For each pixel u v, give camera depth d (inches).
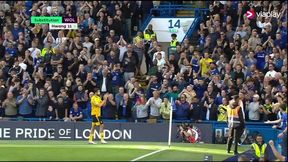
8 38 3036.4
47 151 2245.3
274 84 2672.2
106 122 2733.8
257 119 2647.6
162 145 2519.7
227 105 2581.2
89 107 2755.9
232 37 3002.0
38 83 2817.4
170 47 3097.9
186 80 2827.3
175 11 3447.3
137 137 2723.9
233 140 2422.5
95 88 2711.6
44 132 2758.4
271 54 2842.0
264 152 2166.6
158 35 3353.8
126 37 3253.0
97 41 2982.3
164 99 2723.9
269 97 2635.3
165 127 2709.2
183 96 2716.5
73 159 1999.3
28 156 2095.2
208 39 2972.4
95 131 2738.7
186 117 2716.5
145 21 3348.9
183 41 3102.9
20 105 2773.1
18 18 3181.6
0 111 2785.4
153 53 2994.6
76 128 2746.1
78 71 2871.6
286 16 3090.6
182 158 2030.0
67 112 2768.2
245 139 2625.5
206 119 2706.7
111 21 3164.4
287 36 2952.8
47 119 2763.3
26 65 2906.0
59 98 2755.9
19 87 2805.1
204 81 2775.6
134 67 2938.0
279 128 2466.8
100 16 3184.1
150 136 2719.0
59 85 2815.0
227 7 3193.9
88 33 3139.8
